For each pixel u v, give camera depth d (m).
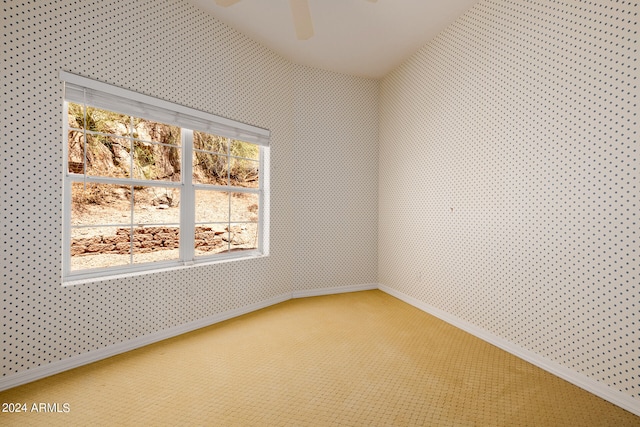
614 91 1.62
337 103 3.73
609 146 1.64
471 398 1.63
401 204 3.50
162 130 3.08
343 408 1.53
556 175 1.90
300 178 3.56
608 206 1.65
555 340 1.90
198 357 2.08
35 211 1.77
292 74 3.48
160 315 2.36
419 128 3.20
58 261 1.86
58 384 1.73
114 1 2.06
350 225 3.82
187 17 2.48
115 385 1.73
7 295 1.68
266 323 2.74
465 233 2.62
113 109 2.08
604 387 1.65
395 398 1.62
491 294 2.36
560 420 1.46
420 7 2.53
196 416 1.46
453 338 2.44
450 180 2.79
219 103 2.73
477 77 2.48
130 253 2.34
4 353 1.68
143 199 2.92
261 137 3.11
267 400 1.59
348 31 2.87
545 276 1.97
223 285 2.81
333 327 2.65
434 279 2.98
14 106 1.69
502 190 2.27
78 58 1.91
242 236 3.51
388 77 3.75
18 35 1.69
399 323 2.76
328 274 3.73
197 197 3.40
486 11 2.38
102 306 2.05
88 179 2.06
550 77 1.93
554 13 1.90
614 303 1.62
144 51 2.22
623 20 1.58
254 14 2.63
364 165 3.88
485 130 2.42
